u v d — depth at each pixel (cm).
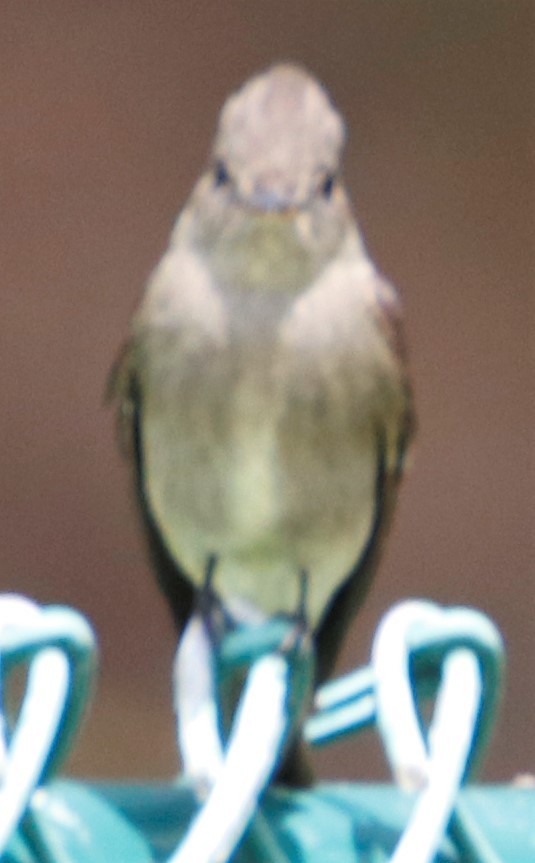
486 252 292
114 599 283
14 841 217
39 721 217
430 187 291
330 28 288
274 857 217
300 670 220
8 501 282
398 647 220
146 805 217
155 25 285
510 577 291
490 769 285
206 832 216
